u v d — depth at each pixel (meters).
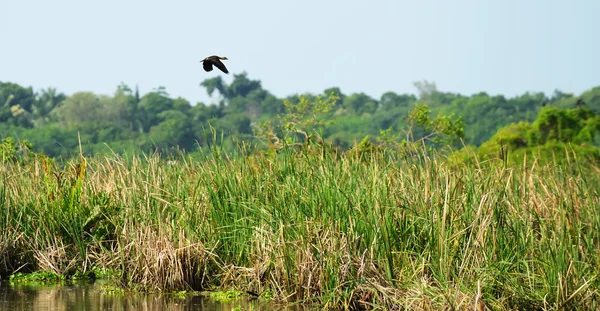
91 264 47.47
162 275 43.22
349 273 38.47
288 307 39.12
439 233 36.72
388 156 44.94
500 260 37.16
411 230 39.16
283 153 46.59
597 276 34.16
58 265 47.31
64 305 40.03
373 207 39.19
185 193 45.91
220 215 44.16
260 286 41.34
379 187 40.31
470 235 36.72
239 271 42.41
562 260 34.06
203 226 44.34
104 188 50.91
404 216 39.50
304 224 40.25
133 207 47.22
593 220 37.56
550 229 37.53
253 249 42.16
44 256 47.09
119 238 46.12
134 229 46.06
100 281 45.81
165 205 45.94
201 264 43.41
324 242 39.19
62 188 49.72
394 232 38.69
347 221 39.59
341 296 38.44
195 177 47.50
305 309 38.66
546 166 48.56
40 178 51.81
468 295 34.34
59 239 48.09
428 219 38.41
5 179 49.31
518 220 38.38
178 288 43.03
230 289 42.72
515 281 35.50
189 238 43.72
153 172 48.16
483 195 37.78
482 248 36.53
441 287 35.06
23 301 40.88
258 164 46.78
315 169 43.84
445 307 34.06
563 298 33.38
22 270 47.62
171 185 47.16
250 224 42.66
